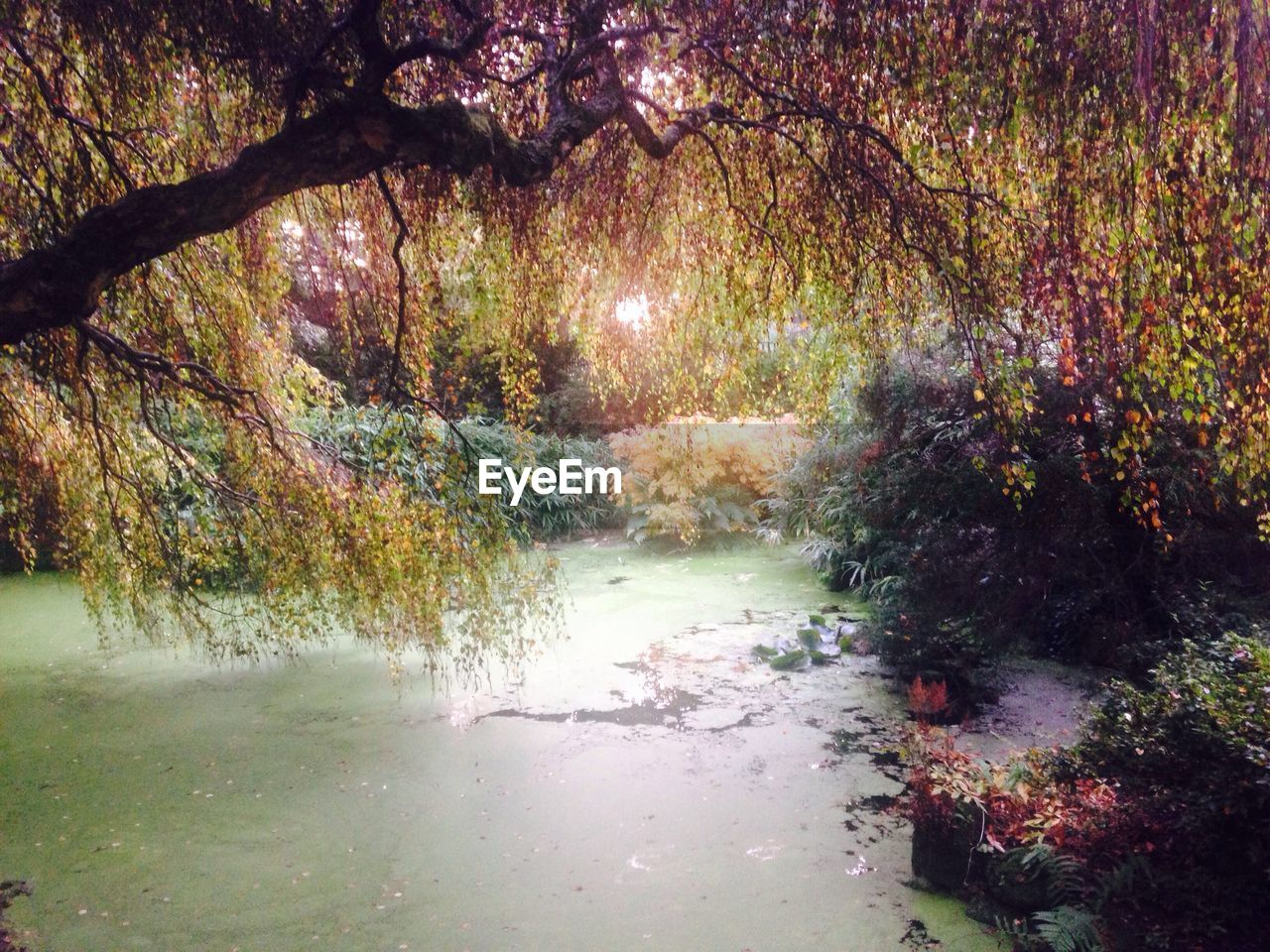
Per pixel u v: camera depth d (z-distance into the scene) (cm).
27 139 331
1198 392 292
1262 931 258
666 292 470
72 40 322
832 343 445
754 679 528
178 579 489
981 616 541
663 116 337
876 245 359
